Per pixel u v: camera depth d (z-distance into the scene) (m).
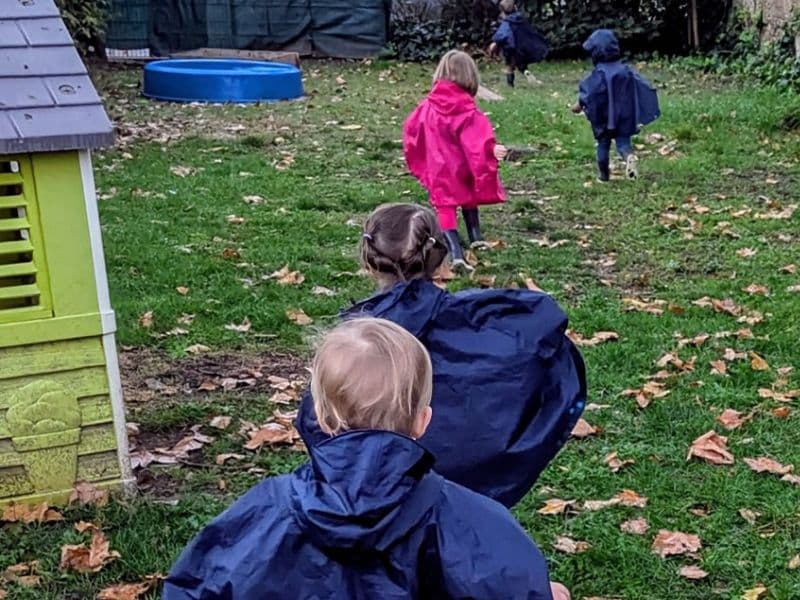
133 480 4.16
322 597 1.96
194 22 18.72
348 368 2.10
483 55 19.20
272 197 9.16
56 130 3.73
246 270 7.11
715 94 14.83
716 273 7.20
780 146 11.25
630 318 6.19
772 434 4.71
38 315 3.90
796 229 8.23
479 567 2.00
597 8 19.53
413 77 17.09
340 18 19.14
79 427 4.03
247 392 5.25
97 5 17.17
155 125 12.38
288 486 2.05
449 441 2.86
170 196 9.05
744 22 17.92
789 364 5.51
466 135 7.21
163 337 5.92
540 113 13.16
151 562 3.70
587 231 8.27
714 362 5.45
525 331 2.95
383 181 9.88
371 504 1.94
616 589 3.60
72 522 3.95
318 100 14.47
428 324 2.91
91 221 3.92
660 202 9.10
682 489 4.24
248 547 1.99
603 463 4.45
